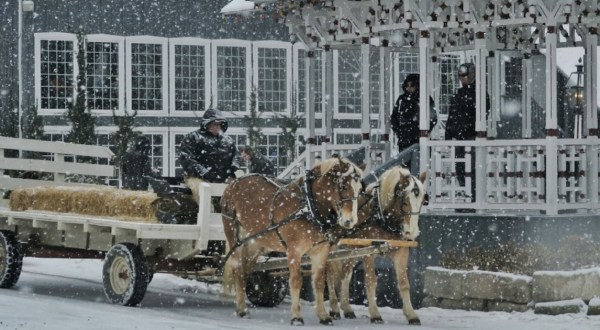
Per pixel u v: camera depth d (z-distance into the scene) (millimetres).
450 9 20312
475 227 18953
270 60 35625
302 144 35406
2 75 33875
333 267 17391
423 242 19328
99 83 34438
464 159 19703
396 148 27656
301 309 18812
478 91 19547
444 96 33438
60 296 19516
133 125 33594
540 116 27891
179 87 35062
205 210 17719
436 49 23406
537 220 18406
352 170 16000
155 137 34812
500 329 15945
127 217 18406
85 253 19672
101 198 18875
